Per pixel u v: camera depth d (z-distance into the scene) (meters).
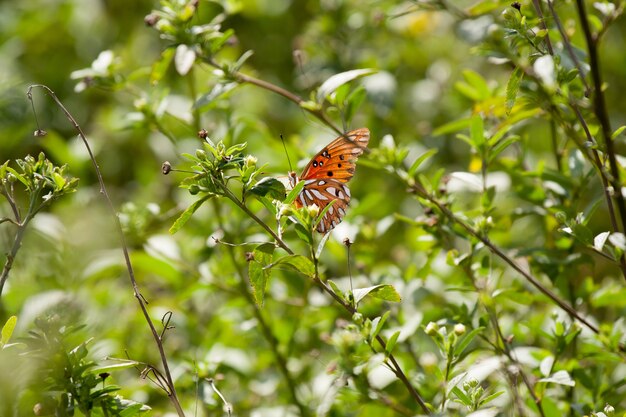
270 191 4.28
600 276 7.74
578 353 5.66
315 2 9.67
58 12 10.81
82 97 10.19
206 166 4.27
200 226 7.07
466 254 5.35
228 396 6.50
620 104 9.45
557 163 5.95
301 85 8.72
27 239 7.25
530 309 6.52
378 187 8.45
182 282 7.32
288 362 6.78
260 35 10.65
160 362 6.59
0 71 9.41
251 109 9.84
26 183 4.57
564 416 5.50
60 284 7.06
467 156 8.96
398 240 8.24
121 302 7.40
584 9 4.75
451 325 5.62
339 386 5.18
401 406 5.50
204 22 9.80
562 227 5.20
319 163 5.50
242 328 6.53
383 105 8.30
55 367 4.32
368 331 4.33
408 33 9.79
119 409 4.37
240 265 6.79
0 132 8.64
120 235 4.62
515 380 4.66
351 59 8.81
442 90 9.38
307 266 4.24
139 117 6.74
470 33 5.67
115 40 10.89
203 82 9.10
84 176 8.64
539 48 4.85
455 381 4.46
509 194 6.03
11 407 4.35
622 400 5.86
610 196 4.79
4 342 4.34
